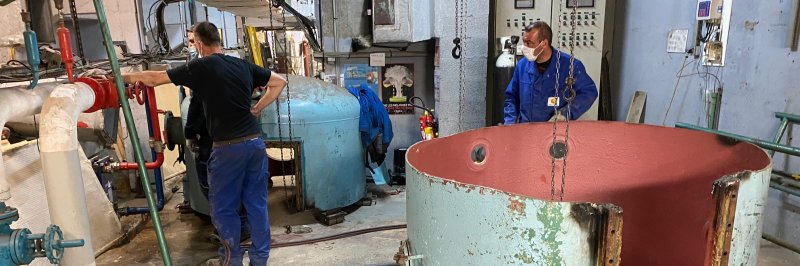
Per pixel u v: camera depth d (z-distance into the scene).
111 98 1.88
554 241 0.89
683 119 3.01
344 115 3.16
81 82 1.72
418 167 1.33
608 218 0.85
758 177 0.96
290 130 2.98
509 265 0.95
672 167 1.58
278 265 2.48
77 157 1.55
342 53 3.76
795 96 2.25
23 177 2.16
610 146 1.71
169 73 2.10
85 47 4.17
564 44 3.48
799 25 2.22
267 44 7.36
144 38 4.43
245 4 4.14
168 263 1.55
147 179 1.50
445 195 1.03
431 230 1.09
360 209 3.35
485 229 0.96
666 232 1.63
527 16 3.49
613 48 3.81
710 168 1.46
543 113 2.59
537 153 1.72
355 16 3.47
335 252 2.62
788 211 2.40
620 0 3.69
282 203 3.44
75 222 1.53
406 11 3.29
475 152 1.60
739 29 2.57
